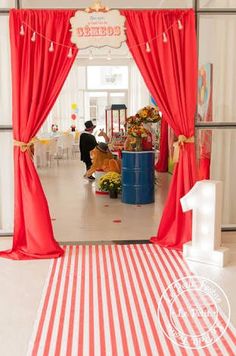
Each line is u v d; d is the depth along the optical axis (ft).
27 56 14.34
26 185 14.82
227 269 13.62
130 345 9.21
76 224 19.31
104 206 23.11
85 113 53.01
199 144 16.52
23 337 9.56
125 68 52.75
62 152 46.62
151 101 42.75
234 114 16.93
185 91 15.01
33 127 14.70
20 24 14.28
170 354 8.87
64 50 14.49
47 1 21.09
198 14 15.56
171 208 15.88
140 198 23.59
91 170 31.09
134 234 17.61
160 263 14.17
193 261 14.32
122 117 38.86
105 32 14.43
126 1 22.33
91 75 52.60
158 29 14.61
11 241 16.34
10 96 15.90
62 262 14.35
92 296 11.64
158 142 37.93
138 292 11.87
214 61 16.44
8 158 16.33
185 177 15.39
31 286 12.37
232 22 16.40
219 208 14.14
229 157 17.07
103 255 15.05
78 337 9.54
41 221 14.83
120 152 28.07
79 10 14.30
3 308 10.96
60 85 14.62
